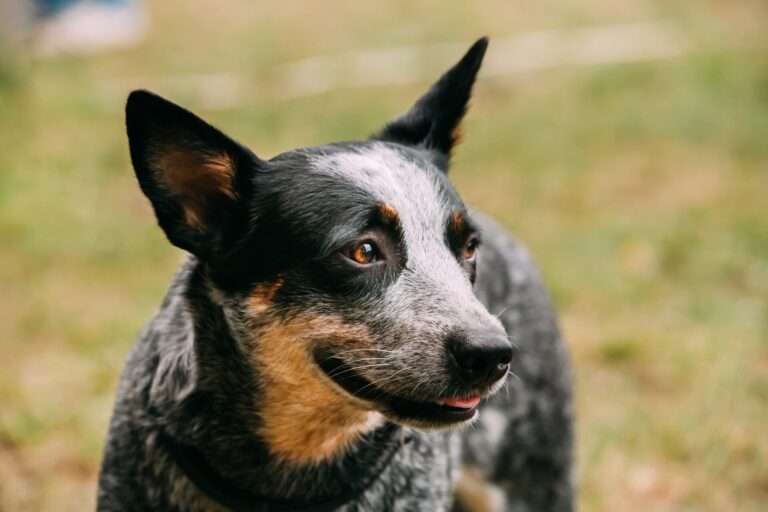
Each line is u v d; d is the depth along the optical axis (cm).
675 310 664
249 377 304
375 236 306
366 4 1581
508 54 1299
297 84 1194
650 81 1180
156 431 308
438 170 330
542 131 1013
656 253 741
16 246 700
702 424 531
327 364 304
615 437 522
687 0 1644
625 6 1569
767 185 912
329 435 310
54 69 1177
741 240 766
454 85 354
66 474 478
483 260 395
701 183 913
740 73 1212
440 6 1539
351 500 317
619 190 891
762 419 543
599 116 1057
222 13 1529
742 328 639
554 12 1512
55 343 589
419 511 329
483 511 419
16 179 796
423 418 297
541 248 748
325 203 305
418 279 303
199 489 310
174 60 1270
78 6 1332
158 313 334
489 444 403
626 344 606
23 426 498
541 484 424
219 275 307
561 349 425
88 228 733
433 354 289
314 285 301
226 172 310
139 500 311
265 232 306
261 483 311
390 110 1074
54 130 960
